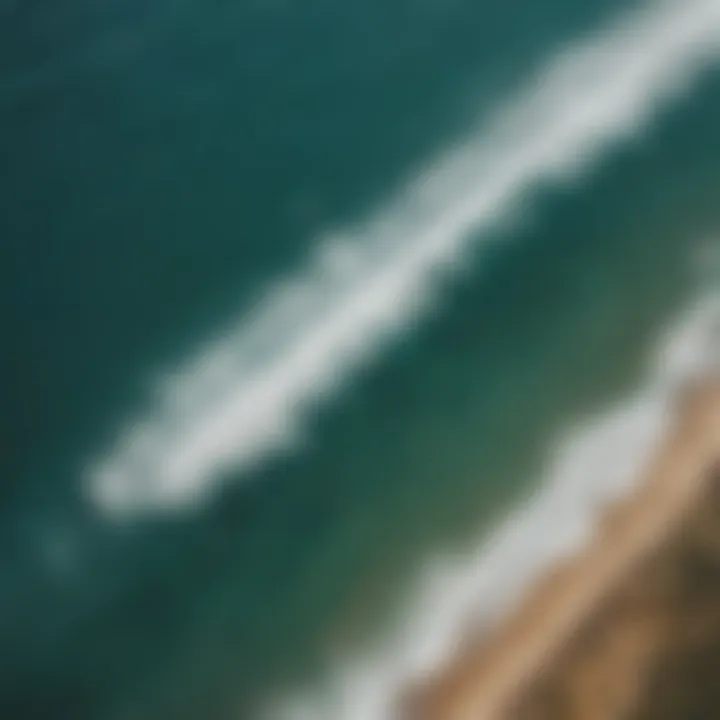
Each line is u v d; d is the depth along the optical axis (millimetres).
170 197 71250
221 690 48438
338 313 64062
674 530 48125
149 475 56594
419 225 68875
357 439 57625
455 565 51062
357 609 50375
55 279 66625
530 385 59094
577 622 45750
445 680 46031
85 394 60719
